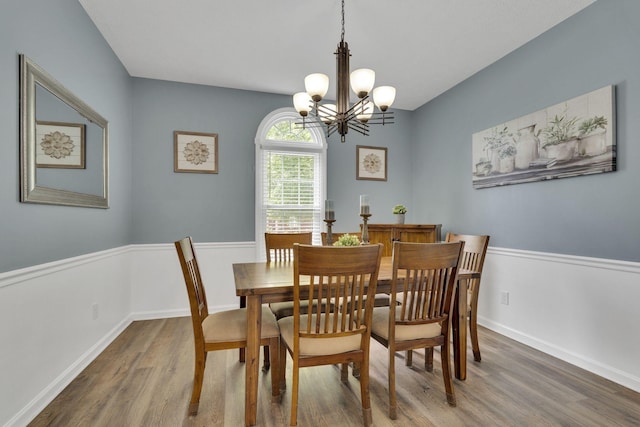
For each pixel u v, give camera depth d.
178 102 3.50
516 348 2.61
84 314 2.27
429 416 1.71
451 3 2.23
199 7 2.29
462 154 3.49
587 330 2.25
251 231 3.72
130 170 3.31
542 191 2.60
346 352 1.62
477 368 2.26
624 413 1.74
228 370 2.22
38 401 1.73
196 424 1.64
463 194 3.47
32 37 1.73
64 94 2.01
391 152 4.27
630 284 2.02
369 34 2.62
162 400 1.85
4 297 1.50
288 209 3.87
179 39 2.70
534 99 2.67
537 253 2.61
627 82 2.04
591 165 2.22
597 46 2.21
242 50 2.88
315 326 1.71
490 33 2.60
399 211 3.60
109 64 2.78
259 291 1.64
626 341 2.03
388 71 3.26
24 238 1.66
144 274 3.37
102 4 2.26
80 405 1.80
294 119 3.94
